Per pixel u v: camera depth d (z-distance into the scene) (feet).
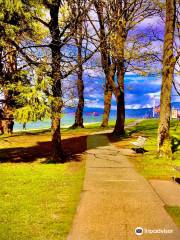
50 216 37.40
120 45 95.20
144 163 69.26
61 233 32.60
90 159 74.18
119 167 65.57
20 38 66.59
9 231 33.14
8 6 59.88
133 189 48.96
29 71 65.87
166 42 76.43
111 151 84.12
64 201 43.06
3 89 65.16
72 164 69.15
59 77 67.31
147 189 48.88
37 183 52.80
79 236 31.86
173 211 38.63
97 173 60.23
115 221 35.58
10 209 39.91
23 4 62.39
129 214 37.76
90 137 111.34
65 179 55.57
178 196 45.19
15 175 58.70
